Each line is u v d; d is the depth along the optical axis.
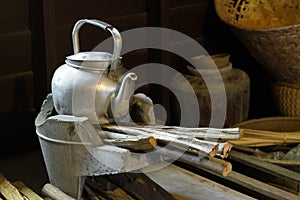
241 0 3.52
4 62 2.86
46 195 2.15
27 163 2.81
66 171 2.07
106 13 3.17
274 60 3.24
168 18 3.31
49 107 2.19
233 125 3.11
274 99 3.50
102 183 2.18
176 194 2.22
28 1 2.85
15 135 2.95
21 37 2.88
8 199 2.14
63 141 2.02
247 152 2.83
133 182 2.17
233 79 3.25
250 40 3.24
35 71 2.95
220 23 3.70
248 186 2.35
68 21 3.03
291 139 2.95
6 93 2.90
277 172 2.51
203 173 2.70
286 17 3.60
